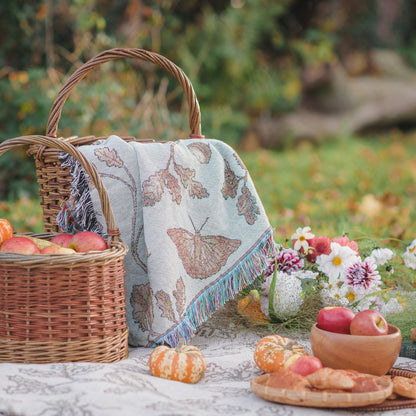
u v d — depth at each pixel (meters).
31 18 6.23
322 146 9.57
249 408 1.71
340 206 5.12
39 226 4.24
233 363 2.14
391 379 1.91
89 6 6.40
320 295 2.54
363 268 2.50
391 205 5.06
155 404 1.64
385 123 10.95
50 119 2.62
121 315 2.19
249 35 8.73
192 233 2.49
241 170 2.62
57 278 2.01
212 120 8.05
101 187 2.15
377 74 11.61
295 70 9.98
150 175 2.40
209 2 8.71
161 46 7.84
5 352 2.03
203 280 2.47
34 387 1.78
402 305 2.55
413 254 2.84
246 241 2.54
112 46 6.51
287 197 5.86
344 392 1.69
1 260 1.98
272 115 10.04
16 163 5.49
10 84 5.54
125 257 2.43
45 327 2.02
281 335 2.50
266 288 2.58
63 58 6.36
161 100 6.50
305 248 2.65
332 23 10.54
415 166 7.53
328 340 1.92
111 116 5.79
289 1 9.82
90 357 2.07
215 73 8.59
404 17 12.46
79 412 1.59
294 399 1.68
